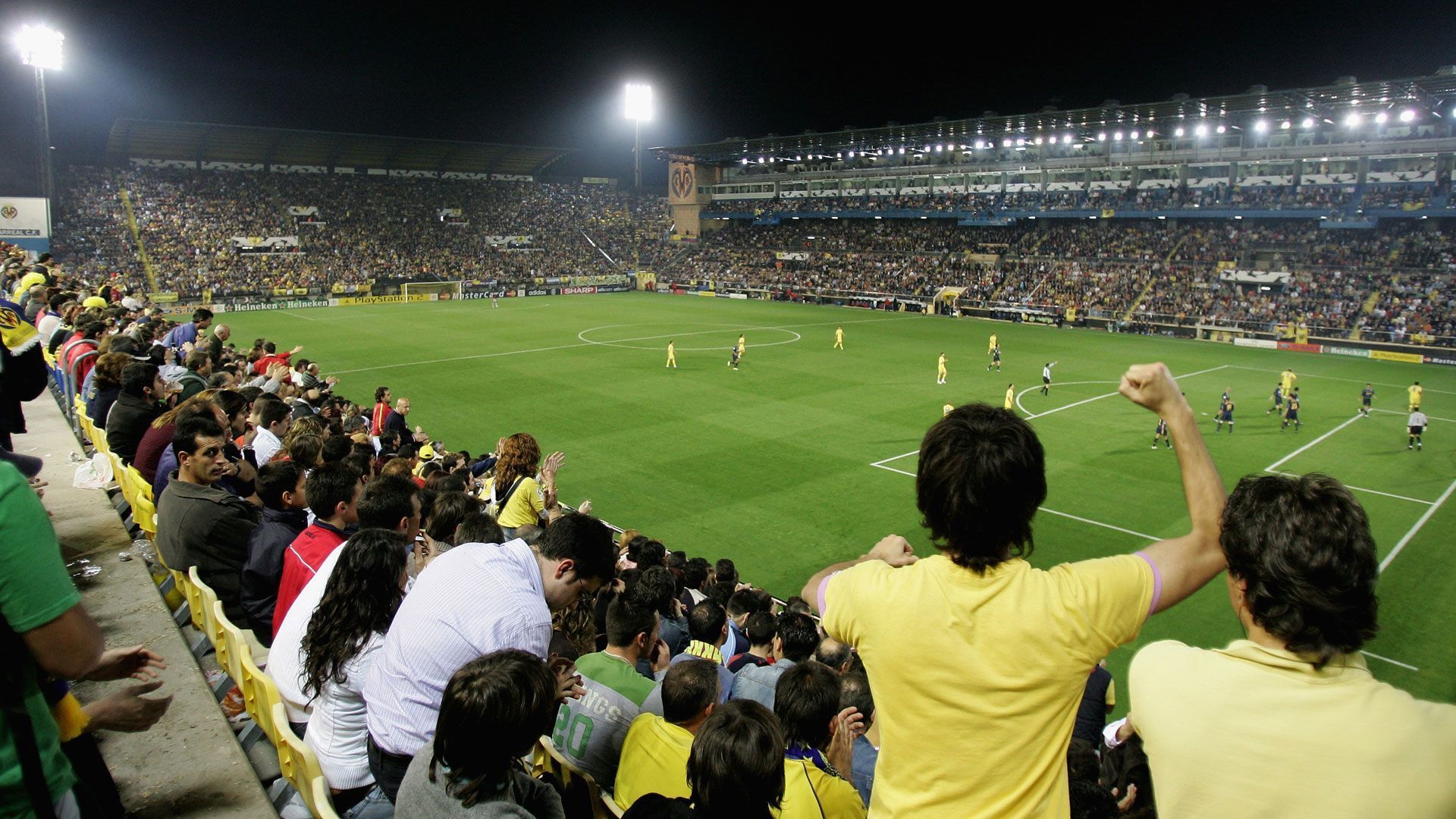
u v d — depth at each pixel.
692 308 80.19
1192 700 2.48
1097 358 52.84
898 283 86.19
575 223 110.25
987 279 81.25
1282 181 71.44
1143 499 25.16
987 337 62.50
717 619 9.01
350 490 6.65
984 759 2.55
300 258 83.94
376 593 4.88
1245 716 2.37
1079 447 30.81
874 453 29.39
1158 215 75.38
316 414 17.28
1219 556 2.64
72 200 77.06
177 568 7.13
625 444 30.22
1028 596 2.54
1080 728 8.24
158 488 8.58
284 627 5.50
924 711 2.62
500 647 4.07
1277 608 2.37
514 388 39.94
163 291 71.19
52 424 12.86
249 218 85.00
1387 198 65.81
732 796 3.55
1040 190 84.50
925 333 64.06
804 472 27.02
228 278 77.19
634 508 23.69
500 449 11.24
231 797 4.59
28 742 2.55
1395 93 55.38
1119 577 2.55
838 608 2.89
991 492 2.51
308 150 90.94
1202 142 74.75
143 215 79.25
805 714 4.82
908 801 2.69
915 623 2.62
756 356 51.12
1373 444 32.50
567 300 86.88
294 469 7.47
